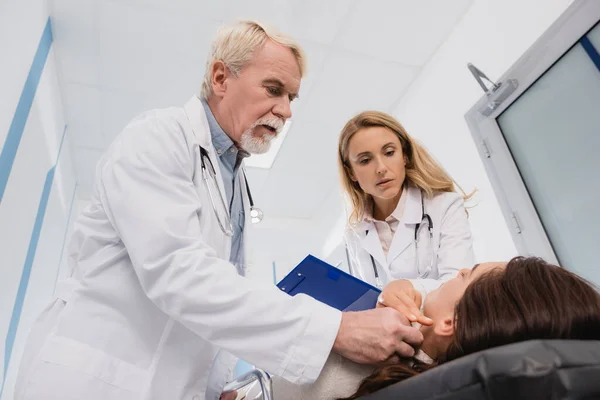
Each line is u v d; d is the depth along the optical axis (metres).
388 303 0.75
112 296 0.78
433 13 2.33
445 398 0.37
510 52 1.98
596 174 1.59
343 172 1.63
